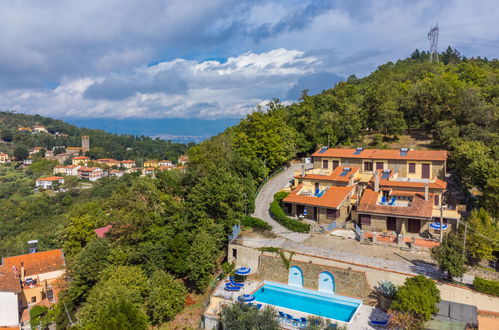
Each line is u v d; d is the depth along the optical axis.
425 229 48.28
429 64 131.50
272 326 32.56
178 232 52.94
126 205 54.81
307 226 51.19
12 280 54.62
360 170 64.38
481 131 72.81
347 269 40.00
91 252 51.06
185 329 39.69
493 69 131.62
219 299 40.81
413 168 59.25
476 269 39.34
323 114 98.12
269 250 45.56
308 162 86.75
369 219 51.41
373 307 37.38
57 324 47.31
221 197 52.03
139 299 40.91
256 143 75.62
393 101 96.06
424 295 32.06
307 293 41.44
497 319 32.22
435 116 89.62
